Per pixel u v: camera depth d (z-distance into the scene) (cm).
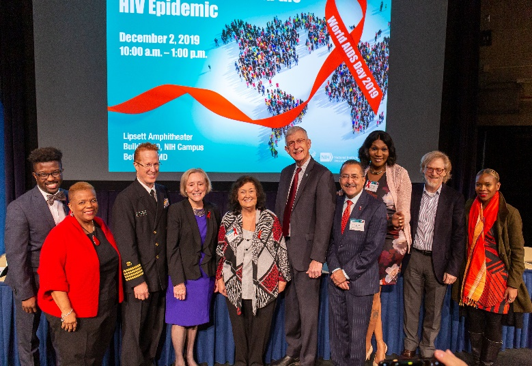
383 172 244
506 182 505
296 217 231
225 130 363
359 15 369
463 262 243
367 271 216
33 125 335
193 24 346
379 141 236
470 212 241
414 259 246
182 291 218
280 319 259
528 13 462
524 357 278
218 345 260
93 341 187
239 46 355
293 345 246
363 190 219
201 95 355
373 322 251
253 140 369
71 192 178
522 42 470
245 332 235
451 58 404
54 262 174
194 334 238
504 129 498
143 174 211
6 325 231
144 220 212
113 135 346
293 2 357
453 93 414
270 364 248
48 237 177
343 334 230
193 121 357
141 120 349
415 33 383
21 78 337
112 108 343
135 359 216
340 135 380
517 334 288
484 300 233
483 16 497
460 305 246
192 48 348
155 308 227
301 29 361
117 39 337
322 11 363
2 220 383
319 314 265
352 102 378
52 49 329
